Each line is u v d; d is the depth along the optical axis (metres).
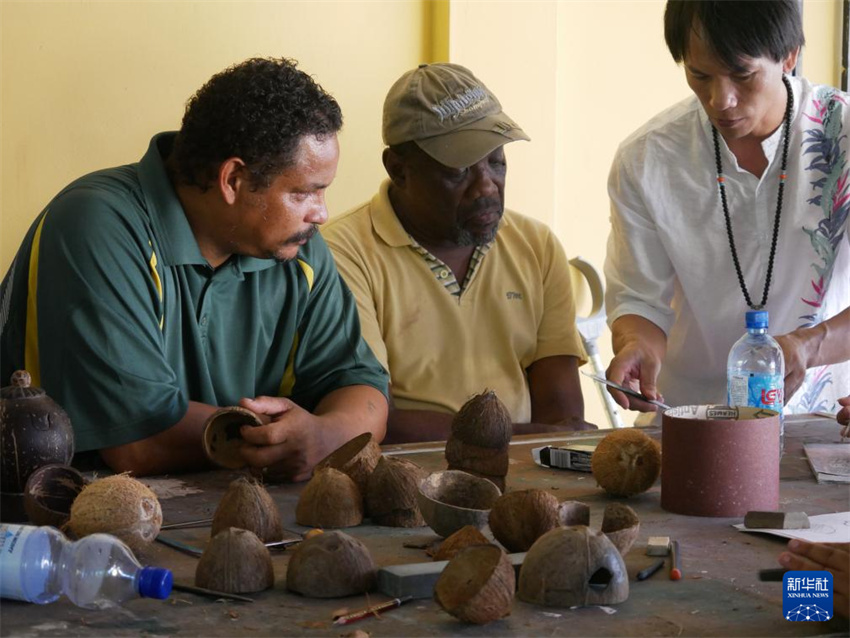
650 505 1.86
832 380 3.23
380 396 2.43
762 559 1.54
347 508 1.72
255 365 2.42
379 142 3.97
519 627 1.27
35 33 3.40
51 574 1.34
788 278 2.98
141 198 2.22
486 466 1.86
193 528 1.71
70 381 2.08
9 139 3.40
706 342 3.11
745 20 2.44
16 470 1.72
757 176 2.93
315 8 3.80
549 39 4.17
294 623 1.29
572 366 3.07
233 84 2.12
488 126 2.78
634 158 3.02
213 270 2.29
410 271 2.96
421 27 4.01
